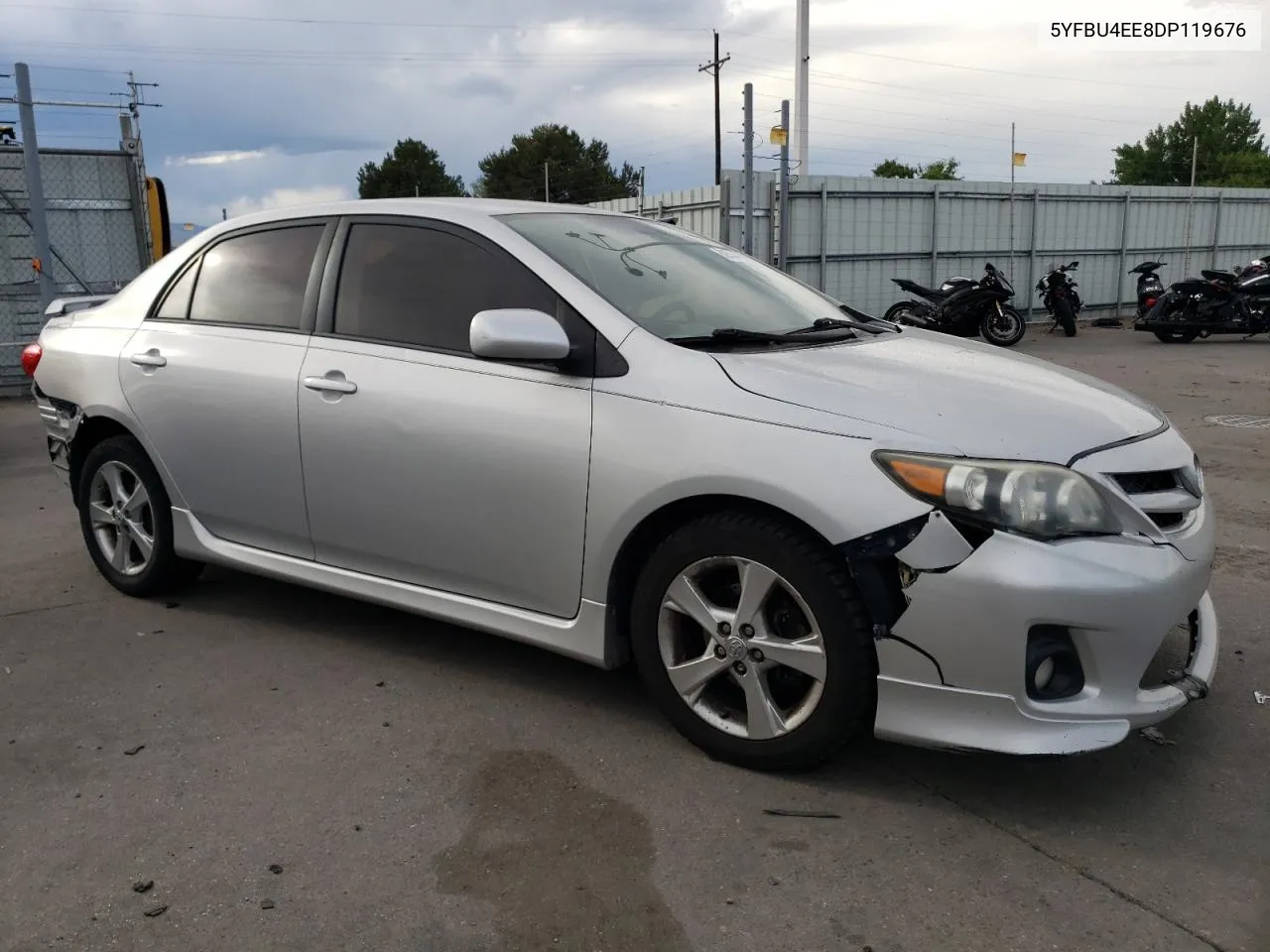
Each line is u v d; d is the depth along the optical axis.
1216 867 2.42
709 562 2.79
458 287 3.31
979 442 2.53
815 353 3.03
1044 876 2.39
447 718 3.22
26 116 11.07
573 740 3.07
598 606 3.00
